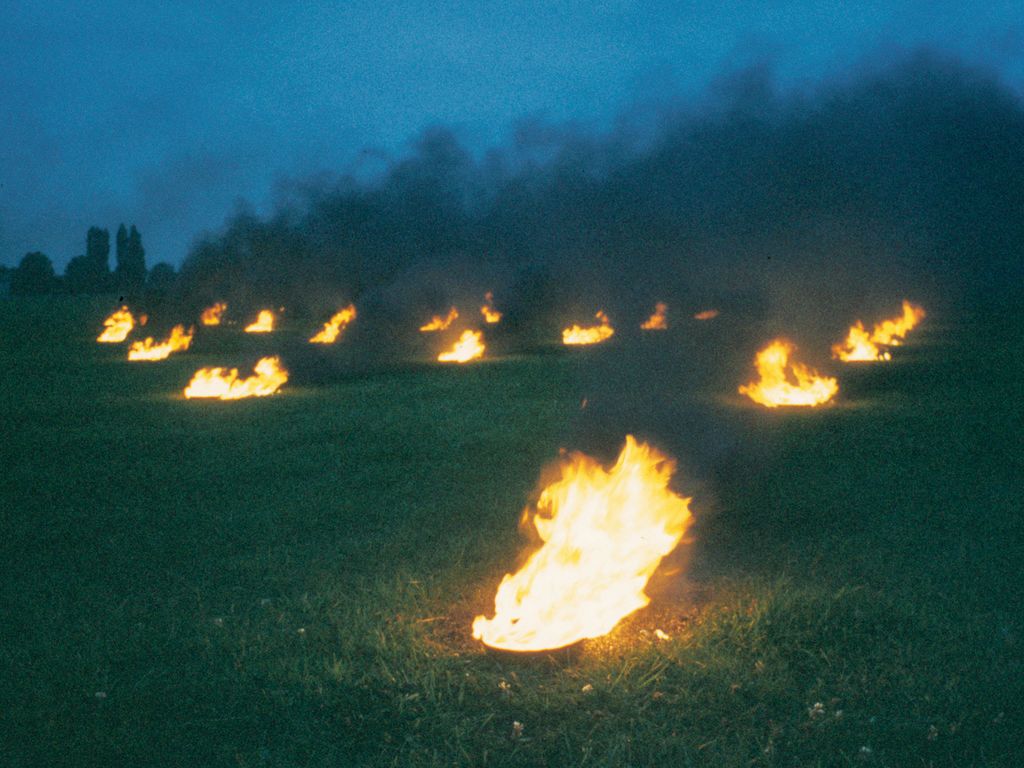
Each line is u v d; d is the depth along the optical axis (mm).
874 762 3967
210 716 4523
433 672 4797
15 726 4387
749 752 4109
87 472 10961
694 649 5074
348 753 4188
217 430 14008
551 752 4141
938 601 5941
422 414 15234
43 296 89500
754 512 8438
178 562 7168
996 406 14914
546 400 16828
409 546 7434
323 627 5551
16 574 6930
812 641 5242
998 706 4398
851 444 11875
